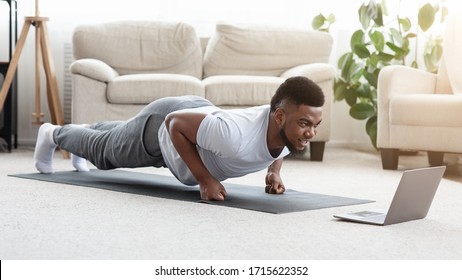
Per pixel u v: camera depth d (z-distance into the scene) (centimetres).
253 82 469
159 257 193
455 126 403
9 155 477
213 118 264
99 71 462
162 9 557
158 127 295
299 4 563
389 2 559
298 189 336
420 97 414
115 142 311
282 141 264
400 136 424
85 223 237
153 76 469
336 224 241
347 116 579
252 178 374
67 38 546
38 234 220
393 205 239
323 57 531
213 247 205
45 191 307
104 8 550
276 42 525
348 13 564
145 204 275
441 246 213
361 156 516
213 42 530
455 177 409
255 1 562
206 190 280
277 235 222
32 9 544
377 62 513
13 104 516
